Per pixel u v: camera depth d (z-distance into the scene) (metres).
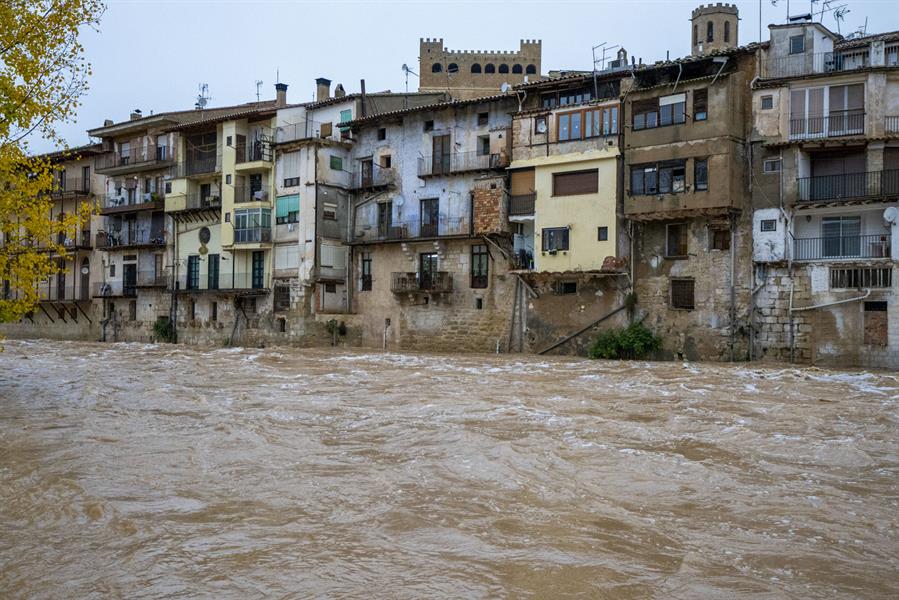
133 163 66.12
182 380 29.39
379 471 13.48
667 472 13.29
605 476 13.06
